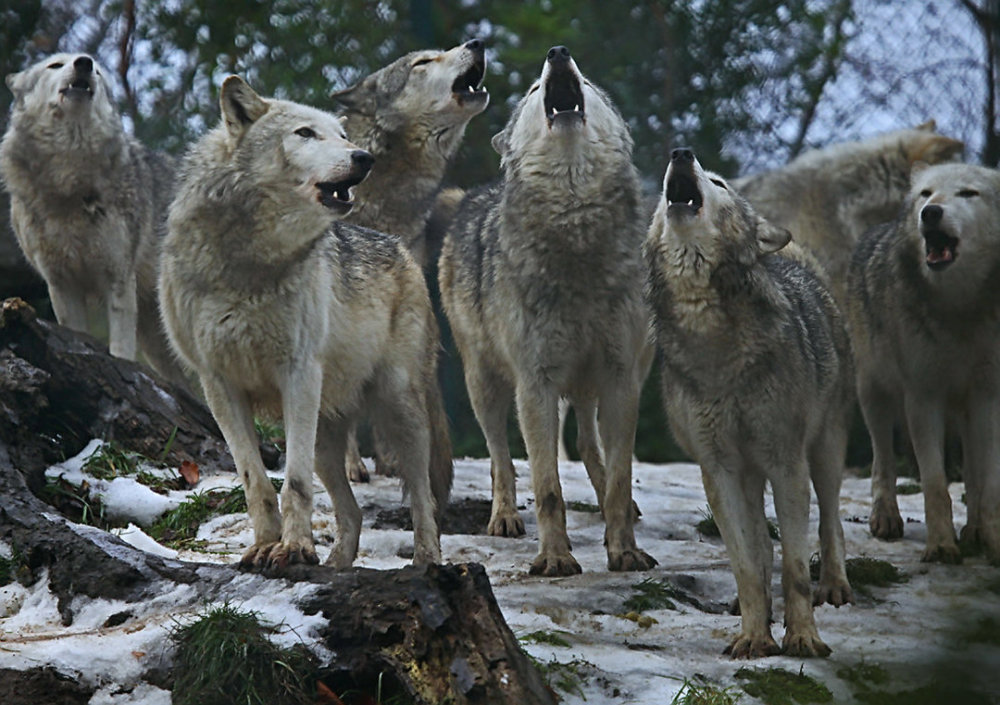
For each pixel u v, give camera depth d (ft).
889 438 85.30
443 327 119.24
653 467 114.11
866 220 115.75
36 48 148.05
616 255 72.38
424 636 47.06
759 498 61.98
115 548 58.39
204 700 47.32
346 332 68.18
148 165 102.78
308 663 48.19
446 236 90.94
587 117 71.82
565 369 73.36
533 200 71.97
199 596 53.93
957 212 74.79
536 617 59.77
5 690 47.60
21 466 74.74
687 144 143.13
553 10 146.20
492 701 45.37
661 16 145.28
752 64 145.69
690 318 56.65
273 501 61.52
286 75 137.18
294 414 61.93
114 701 48.19
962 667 32.89
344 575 51.49
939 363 77.25
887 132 118.32
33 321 81.00
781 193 117.70
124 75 150.41
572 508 89.86
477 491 92.99
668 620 61.05
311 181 60.80
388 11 143.64
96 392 82.89
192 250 61.67
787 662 54.34
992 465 75.56
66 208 94.94
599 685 51.11
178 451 84.33
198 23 145.28
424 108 97.14
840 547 65.51
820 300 67.51
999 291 75.72
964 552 76.84
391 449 73.97
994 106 77.25
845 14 138.31
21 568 58.85
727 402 56.80
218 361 62.44
